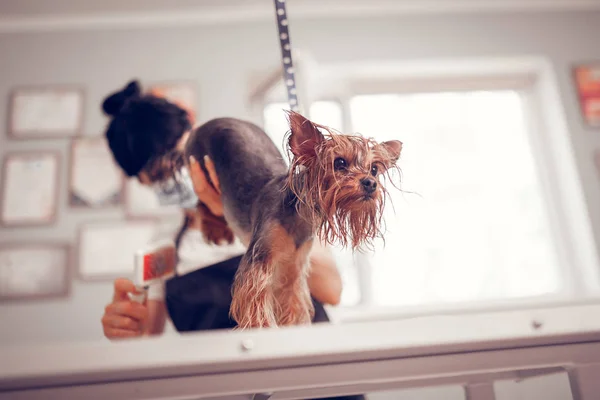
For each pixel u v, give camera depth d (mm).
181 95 2164
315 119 2166
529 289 2154
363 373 474
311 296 838
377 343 460
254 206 918
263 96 1165
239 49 2283
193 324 978
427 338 465
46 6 2289
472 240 2201
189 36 2311
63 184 2082
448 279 2131
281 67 1157
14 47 2281
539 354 484
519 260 2195
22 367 425
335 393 558
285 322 809
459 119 2387
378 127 2334
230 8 2352
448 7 2432
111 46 2291
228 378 460
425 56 2350
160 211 2008
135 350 441
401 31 2387
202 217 1045
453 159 2318
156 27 2326
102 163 2088
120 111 1342
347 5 2387
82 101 2193
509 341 468
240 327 807
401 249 2145
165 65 2250
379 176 793
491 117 2404
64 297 1925
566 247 2203
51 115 2172
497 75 2410
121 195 2043
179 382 454
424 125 2365
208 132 1063
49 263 1972
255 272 825
